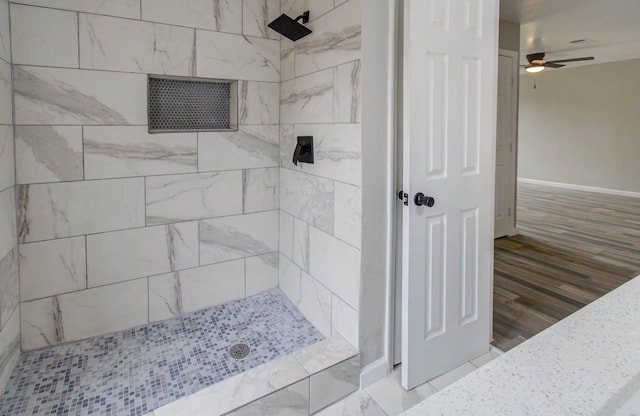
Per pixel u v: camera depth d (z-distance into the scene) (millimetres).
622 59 6977
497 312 2689
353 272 1971
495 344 2311
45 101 1999
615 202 6648
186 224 2457
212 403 1586
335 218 2096
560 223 5242
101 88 2123
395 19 1860
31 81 1958
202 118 2484
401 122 1953
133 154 2248
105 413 1675
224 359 2068
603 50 5930
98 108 2129
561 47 5617
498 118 4328
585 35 4855
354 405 1847
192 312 2547
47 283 2100
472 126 1965
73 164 2100
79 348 2143
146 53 2219
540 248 4137
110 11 2105
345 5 1889
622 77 7082
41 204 2043
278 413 1691
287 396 1709
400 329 2094
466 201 1993
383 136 1906
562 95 7980
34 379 1877
